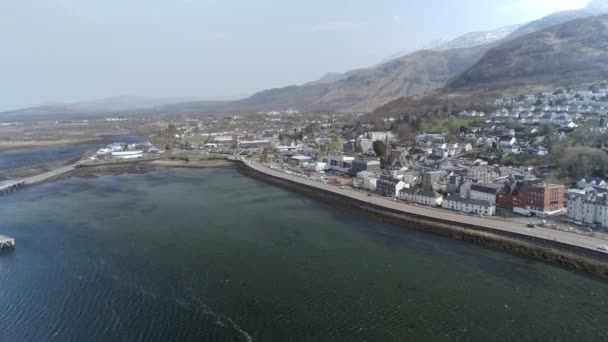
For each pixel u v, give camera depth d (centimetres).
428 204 13700
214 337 6391
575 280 8162
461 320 6781
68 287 8194
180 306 7375
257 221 12744
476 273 8588
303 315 7012
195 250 10138
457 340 6250
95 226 12412
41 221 13162
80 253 10081
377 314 7006
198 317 6994
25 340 6359
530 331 6450
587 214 10794
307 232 11562
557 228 10456
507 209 12531
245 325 6738
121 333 6525
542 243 9556
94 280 8494
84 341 6322
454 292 7744
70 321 6900
